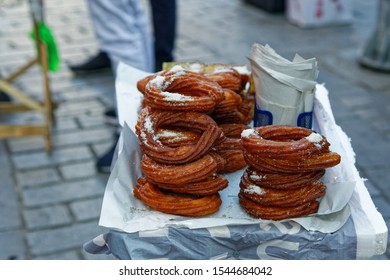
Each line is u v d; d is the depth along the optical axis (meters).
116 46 3.45
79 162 3.67
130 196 1.65
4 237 3.02
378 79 4.90
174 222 1.53
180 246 1.53
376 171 3.58
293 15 6.27
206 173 1.57
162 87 1.69
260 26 6.18
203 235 1.53
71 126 4.09
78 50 5.46
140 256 1.52
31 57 5.24
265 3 6.59
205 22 6.30
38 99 4.43
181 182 1.56
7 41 5.62
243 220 1.55
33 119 4.17
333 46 5.63
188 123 1.65
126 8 3.36
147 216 1.57
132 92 2.16
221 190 1.65
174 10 4.04
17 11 6.50
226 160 1.81
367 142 3.92
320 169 1.56
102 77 4.85
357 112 4.34
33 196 3.35
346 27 6.15
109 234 1.54
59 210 3.23
